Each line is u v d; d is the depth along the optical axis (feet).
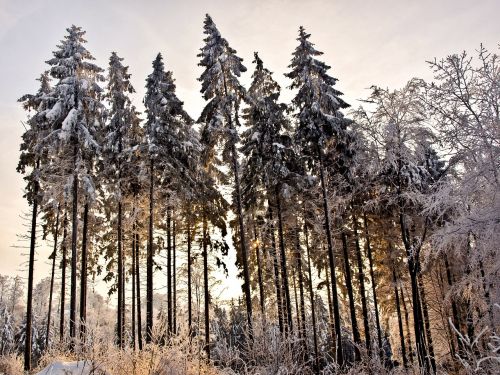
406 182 56.59
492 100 33.01
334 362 29.22
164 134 79.05
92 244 93.56
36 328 111.04
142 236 85.56
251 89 81.15
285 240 87.86
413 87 51.93
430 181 56.70
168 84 81.15
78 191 74.79
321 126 69.97
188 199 80.59
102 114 75.82
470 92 34.91
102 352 24.16
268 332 26.48
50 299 94.43
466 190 32.96
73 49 74.28
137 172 78.33
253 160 79.05
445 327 67.15
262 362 25.62
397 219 69.15
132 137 84.84
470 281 36.35
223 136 71.82
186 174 80.79
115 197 76.38
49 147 69.10
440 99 35.86
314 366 41.19
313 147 71.10
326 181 71.77
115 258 91.40
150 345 26.32
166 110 79.97
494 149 32.30
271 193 79.56
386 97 55.67
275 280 77.71
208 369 26.86
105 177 78.69
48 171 73.46
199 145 86.02
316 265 90.99
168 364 24.86
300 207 80.69
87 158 74.95
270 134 78.28
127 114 82.64
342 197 70.03
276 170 73.77
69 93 71.92
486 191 32.42
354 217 80.38
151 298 69.00
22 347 104.99
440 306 66.59
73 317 63.16
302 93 71.10
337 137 69.62
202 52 75.46
